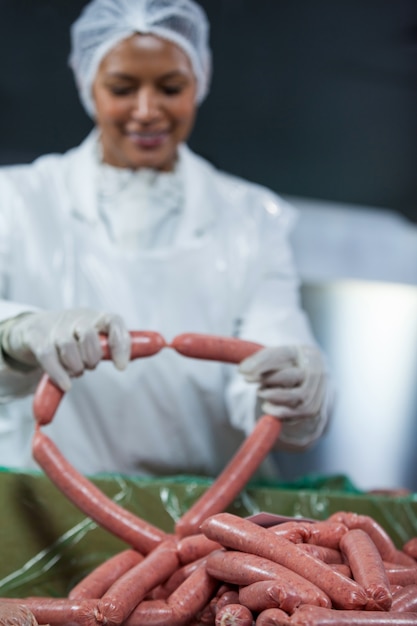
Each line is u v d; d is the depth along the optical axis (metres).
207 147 4.07
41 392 1.94
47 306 2.68
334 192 4.29
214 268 2.74
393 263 4.47
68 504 1.93
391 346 4.33
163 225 2.77
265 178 4.21
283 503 2.05
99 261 2.69
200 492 2.01
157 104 2.52
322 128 4.07
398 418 4.36
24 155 3.88
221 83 3.92
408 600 1.44
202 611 1.53
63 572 1.89
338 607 1.37
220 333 2.74
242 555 1.46
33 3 3.57
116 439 2.64
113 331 1.98
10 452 2.54
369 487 4.34
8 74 3.68
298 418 2.18
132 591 1.50
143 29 2.50
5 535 1.89
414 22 3.76
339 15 3.76
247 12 3.76
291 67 3.90
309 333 2.74
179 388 2.63
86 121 3.83
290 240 4.30
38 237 2.70
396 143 4.14
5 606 1.40
